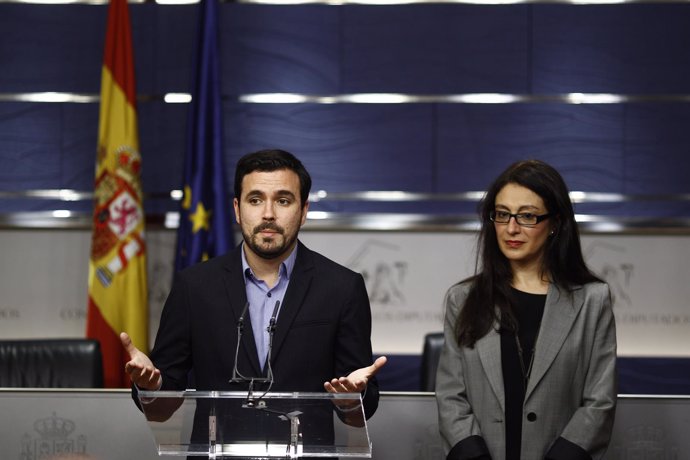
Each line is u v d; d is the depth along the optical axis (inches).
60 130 289.4
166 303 146.9
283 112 289.6
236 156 288.4
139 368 124.0
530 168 149.6
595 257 287.7
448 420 143.8
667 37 289.7
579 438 138.3
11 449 160.2
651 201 289.1
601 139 289.0
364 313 145.1
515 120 289.4
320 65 290.4
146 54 288.7
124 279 261.7
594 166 289.0
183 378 144.9
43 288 286.7
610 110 289.4
